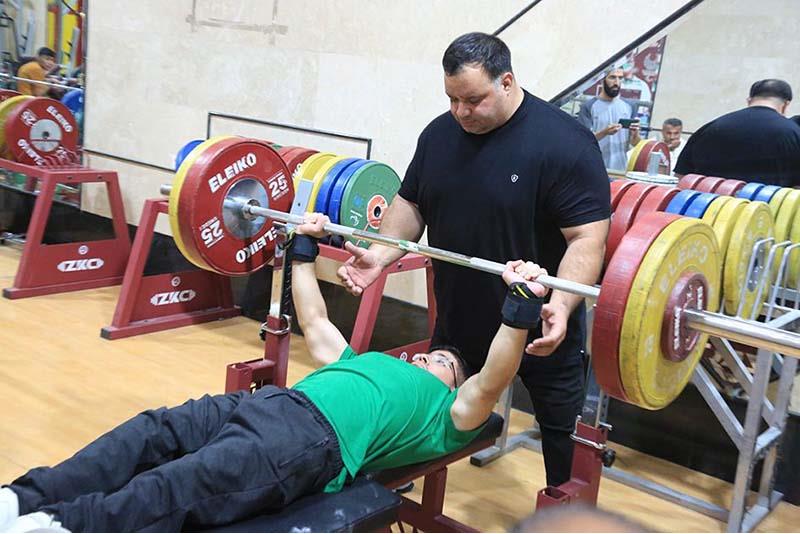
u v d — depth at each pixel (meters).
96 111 4.53
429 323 3.24
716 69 2.72
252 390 2.05
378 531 1.62
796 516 2.52
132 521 1.43
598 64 2.90
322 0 3.54
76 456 1.58
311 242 2.02
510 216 1.91
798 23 2.55
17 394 2.75
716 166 2.79
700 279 1.54
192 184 2.28
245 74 3.88
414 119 3.34
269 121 3.82
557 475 2.12
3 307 3.65
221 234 2.38
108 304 3.88
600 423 1.78
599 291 1.47
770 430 2.46
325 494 1.64
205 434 1.74
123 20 4.31
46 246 3.88
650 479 2.68
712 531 2.38
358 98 3.50
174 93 4.18
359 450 1.68
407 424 1.77
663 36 2.78
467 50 1.81
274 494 1.55
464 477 2.60
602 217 1.88
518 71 3.09
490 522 2.31
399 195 2.19
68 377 2.96
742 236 2.27
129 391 2.89
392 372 1.82
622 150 2.94
